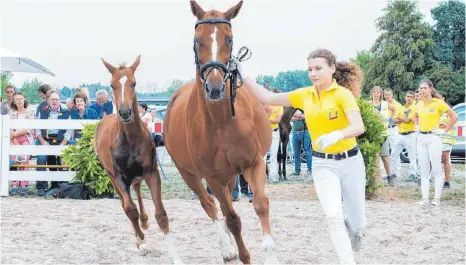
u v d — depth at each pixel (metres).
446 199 9.43
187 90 5.45
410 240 6.30
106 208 8.68
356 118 3.90
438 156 8.66
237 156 4.42
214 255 5.71
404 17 41.22
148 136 5.78
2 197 10.09
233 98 4.30
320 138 3.76
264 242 4.15
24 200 9.59
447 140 10.48
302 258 5.44
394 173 12.02
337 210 3.91
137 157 5.61
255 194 4.34
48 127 10.38
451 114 8.59
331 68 4.07
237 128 4.36
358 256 5.60
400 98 40.69
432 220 7.47
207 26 4.18
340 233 3.84
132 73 5.69
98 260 5.44
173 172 14.68
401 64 40.84
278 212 8.17
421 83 8.70
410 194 10.09
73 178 10.05
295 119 12.24
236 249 5.72
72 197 9.84
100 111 10.71
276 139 11.67
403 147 12.03
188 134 4.65
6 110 11.05
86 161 9.88
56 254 5.61
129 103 5.50
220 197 4.66
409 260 5.38
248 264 4.65
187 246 6.14
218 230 5.21
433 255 5.56
